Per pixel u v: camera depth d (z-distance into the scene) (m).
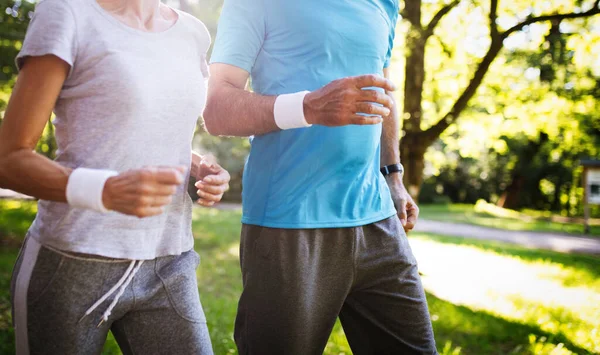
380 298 2.12
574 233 16.83
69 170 1.32
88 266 1.48
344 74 1.95
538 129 11.36
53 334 1.47
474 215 23.20
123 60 1.45
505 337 4.77
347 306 2.19
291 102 1.73
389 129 2.43
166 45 1.57
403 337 2.14
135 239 1.53
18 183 1.32
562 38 9.34
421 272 8.34
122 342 1.67
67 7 1.40
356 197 2.01
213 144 22.94
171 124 1.56
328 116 1.67
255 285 1.95
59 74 1.38
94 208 1.28
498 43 7.44
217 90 1.90
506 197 30.73
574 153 25.92
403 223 2.33
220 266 7.77
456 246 11.83
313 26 1.90
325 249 1.97
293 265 1.91
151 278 1.62
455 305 5.90
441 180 33.50
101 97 1.44
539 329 5.01
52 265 1.47
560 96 10.31
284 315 1.92
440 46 9.48
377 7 2.07
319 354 2.04
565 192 30.48
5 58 7.32
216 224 13.39
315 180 1.93
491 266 9.20
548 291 7.12
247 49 1.92
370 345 2.20
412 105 7.58
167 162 1.58
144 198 1.25
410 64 7.58
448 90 10.09
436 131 7.56
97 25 1.44
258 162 1.97
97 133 1.45
